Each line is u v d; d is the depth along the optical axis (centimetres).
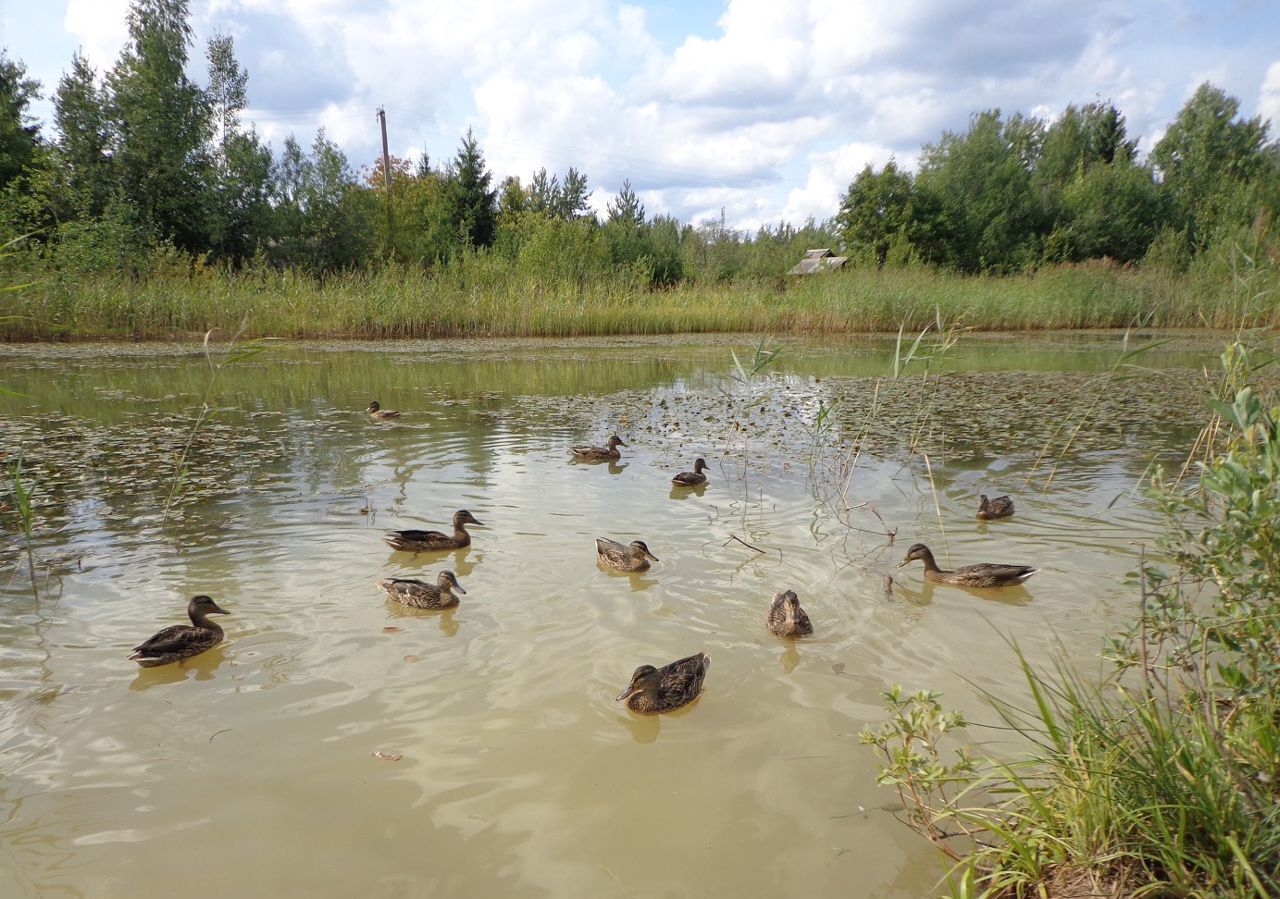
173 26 4838
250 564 907
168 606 788
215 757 541
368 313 3741
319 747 554
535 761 542
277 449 1473
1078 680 615
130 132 4716
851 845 464
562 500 1187
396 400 2072
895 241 6384
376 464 1378
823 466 1424
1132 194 6962
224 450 1455
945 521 1097
